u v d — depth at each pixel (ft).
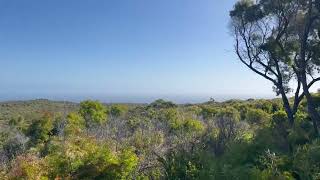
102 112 134.51
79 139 60.80
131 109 196.65
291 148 48.78
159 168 44.93
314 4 70.64
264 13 76.84
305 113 86.74
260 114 95.86
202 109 156.35
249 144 47.67
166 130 93.71
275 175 35.58
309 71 77.51
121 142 72.90
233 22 81.66
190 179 37.63
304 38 71.00
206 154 41.65
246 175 35.76
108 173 46.34
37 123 109.91
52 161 48.16
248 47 80.43
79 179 46.44
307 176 36.04
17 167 49.65
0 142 93.25
